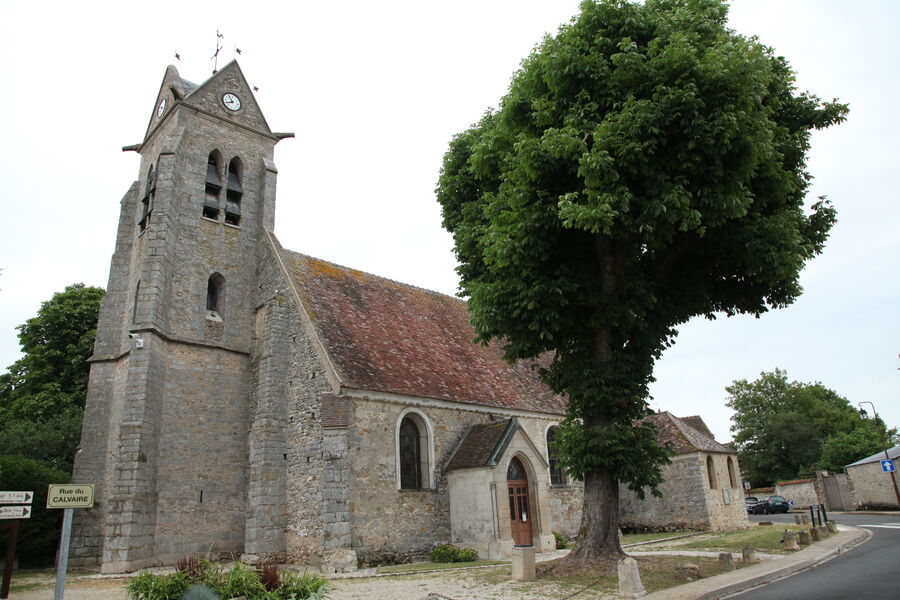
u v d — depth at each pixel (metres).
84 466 21.09
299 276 23.58
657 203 12.38
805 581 11.95
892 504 38.31
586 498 14.53
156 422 20.06
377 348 22.16
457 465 20.98
